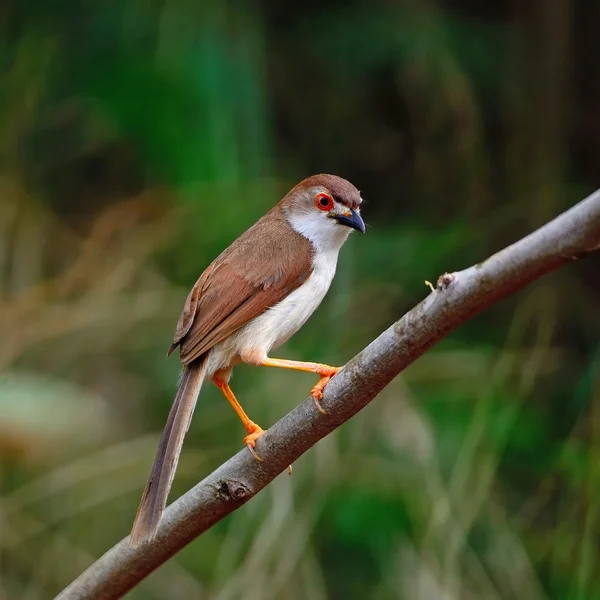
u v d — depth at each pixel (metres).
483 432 11.52
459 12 14.86
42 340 12.72
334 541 11.39
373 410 11.65
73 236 13.62
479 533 11.45
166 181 12.98
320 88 14.49
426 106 14.27
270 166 13.18
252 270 8.13
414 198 14.33
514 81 14.62
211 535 11.88
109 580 6.75
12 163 13.65
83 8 13.48
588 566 10.90
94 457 11.90
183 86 12.70
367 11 14.45
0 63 13.76
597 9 14.91
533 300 12.88
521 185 14.26
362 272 12.80
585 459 11.46
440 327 5.64
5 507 11.68
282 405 11.62
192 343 7.82
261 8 14.18
